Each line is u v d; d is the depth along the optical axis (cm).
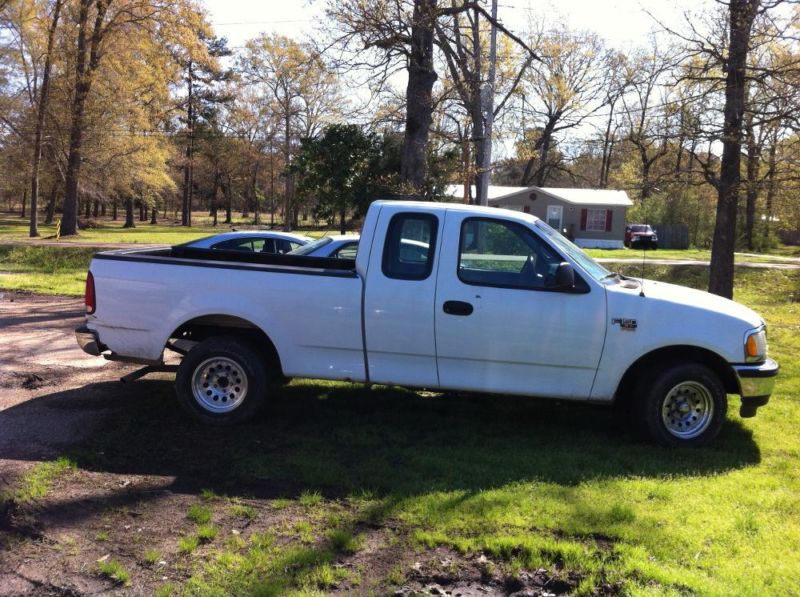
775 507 407
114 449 489
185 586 318
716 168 1390
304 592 311
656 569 327
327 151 1477
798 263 2580
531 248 527
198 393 546
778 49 1163
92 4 3009
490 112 1521
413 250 529
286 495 418
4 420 547
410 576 329
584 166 6334
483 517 384
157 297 543
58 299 1316
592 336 509
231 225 6350
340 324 529
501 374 522
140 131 3462
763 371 513
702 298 540
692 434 520
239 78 5447
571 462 480
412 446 511
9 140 3416
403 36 1203
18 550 350
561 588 322
